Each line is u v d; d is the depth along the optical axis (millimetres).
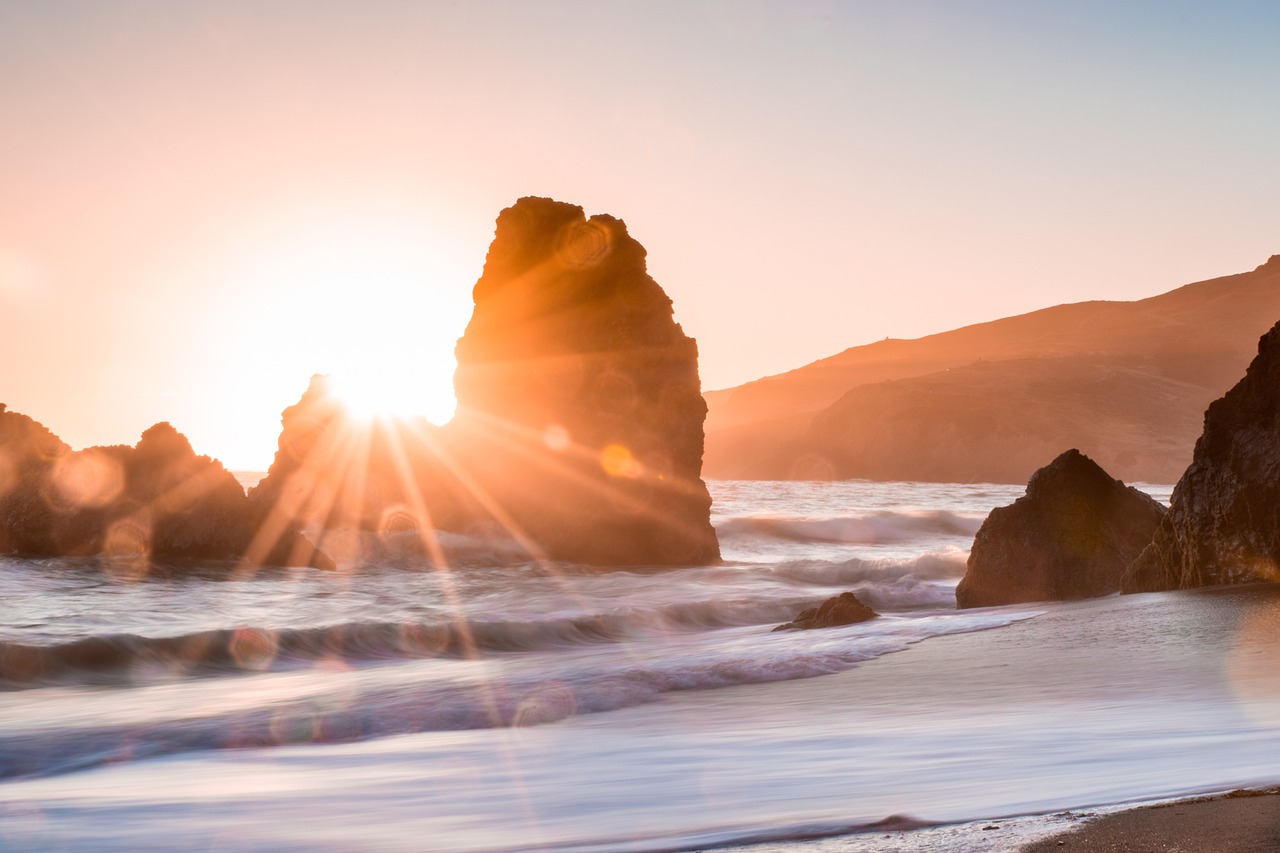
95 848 6996
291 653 19562
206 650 19016
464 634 21266
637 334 38188
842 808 6758
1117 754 7832
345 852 6605
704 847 5973
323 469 35250
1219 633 14422
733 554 44438
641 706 12945
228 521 31562
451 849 6535
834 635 18344
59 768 11008
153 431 32000
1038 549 23609
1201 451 20719
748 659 15398
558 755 10047
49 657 17547
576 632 22609
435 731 12281
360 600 25906
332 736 12203
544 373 38500
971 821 5980
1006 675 12828
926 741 9188
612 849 6117
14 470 30750
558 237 39375
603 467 37406
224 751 11531
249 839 7141
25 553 29906
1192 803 5754
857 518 54812
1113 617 16781
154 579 27609
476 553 35562
